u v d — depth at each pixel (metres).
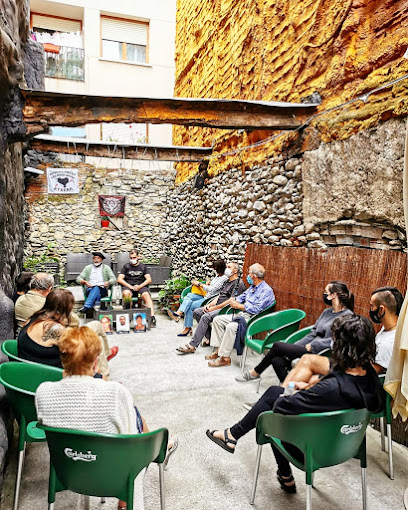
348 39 3.48
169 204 10.59
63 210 9.92
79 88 11.16
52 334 2.41
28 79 5.19
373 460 2.44
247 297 4.38
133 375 3.85
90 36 11.21
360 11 3.32
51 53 10.93
